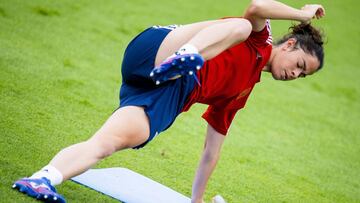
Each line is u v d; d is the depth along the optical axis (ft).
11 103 35.68
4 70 41.11
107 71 49.88
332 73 75.10
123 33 61.98
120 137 22.53
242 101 26.53
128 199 26.32
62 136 33.19
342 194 38.22
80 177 27.48
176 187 30.99
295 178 38.75
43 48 49.44
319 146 48.24
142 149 35.37
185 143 39.01
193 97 24.56
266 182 36.19
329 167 43.47
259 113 52.75
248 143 43.55
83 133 35.01
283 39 25.98
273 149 43.86
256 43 24.54
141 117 22.94
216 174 35.12
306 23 25.59
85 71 47.85
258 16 23.67
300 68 25.53
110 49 56.03
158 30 24.09
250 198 32.60
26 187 22.15
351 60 82.12
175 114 24.27
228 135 44.01
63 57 49.21
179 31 23.79
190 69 21.94
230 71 24.71
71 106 39.19
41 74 43.24
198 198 28.07
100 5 68.90
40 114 35.63
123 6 71.61
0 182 23.31
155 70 21.75
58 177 22.09
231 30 22.81
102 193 26.27
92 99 42.11
